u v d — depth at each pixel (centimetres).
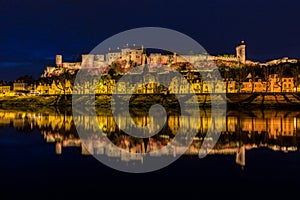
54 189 1712
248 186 1738
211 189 1697
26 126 5134
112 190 1697
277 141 3366
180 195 1611
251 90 17150
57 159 2481
